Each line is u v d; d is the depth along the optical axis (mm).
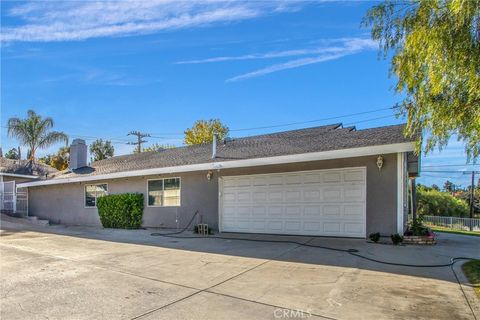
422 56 5117
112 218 15891
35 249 9508
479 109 4719
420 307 4523
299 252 8398
